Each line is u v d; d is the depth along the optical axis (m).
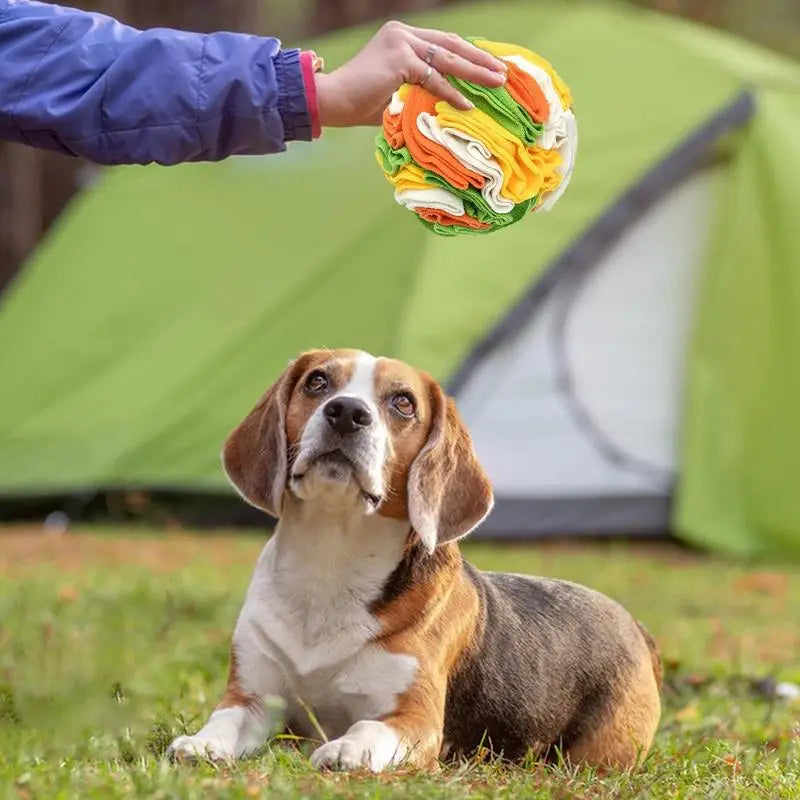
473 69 4.75
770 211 15.15
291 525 5.36
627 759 5.74
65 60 4.57
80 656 7.50
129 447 14.64
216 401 14.58
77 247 16.38
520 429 14.82
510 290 14.50
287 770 4.61
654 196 14.98
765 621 11.02
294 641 5.25
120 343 15.38
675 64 15.77
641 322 15.23
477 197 4.83
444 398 5.57
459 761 5.36
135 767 4.61
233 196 15.73
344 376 5.46
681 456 15.01
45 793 4.19
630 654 5.88
